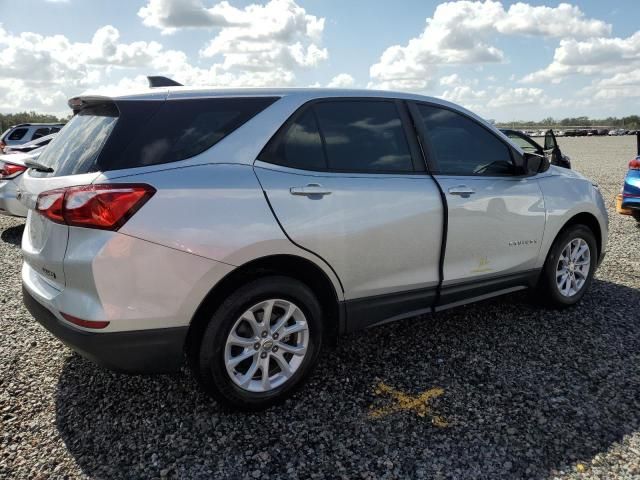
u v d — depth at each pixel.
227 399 2.81
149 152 2.62
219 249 2.63
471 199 3.63
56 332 2.63
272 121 2.96
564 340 3.88
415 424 2.83
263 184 2.81
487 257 3.81
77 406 3.01
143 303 2.53
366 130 3.33
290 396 3.06
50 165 2.86
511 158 4.03
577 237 4.43
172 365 2.67
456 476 2.43
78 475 2.44
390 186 3.27
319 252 2.97
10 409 2.96
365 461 2.54
